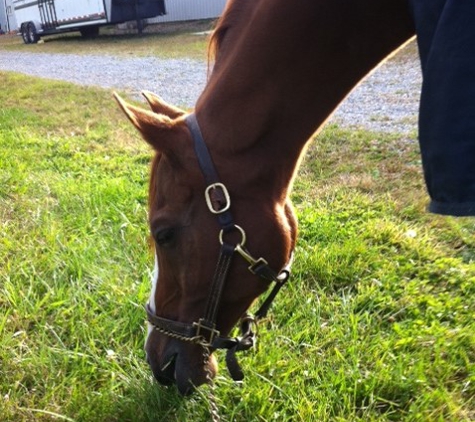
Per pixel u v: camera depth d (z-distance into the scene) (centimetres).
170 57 1361
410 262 335
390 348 260
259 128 179
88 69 1299
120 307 289
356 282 318
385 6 175
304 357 256
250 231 178
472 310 288
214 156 178
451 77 145
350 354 254
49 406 232
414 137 568
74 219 396
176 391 233
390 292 305
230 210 177
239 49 178
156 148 173
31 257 343
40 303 288
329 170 499
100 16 1856
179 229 180
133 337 272
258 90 177
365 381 236
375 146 551
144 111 174
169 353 203
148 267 323
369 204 417
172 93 927
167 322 196
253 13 180
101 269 320
